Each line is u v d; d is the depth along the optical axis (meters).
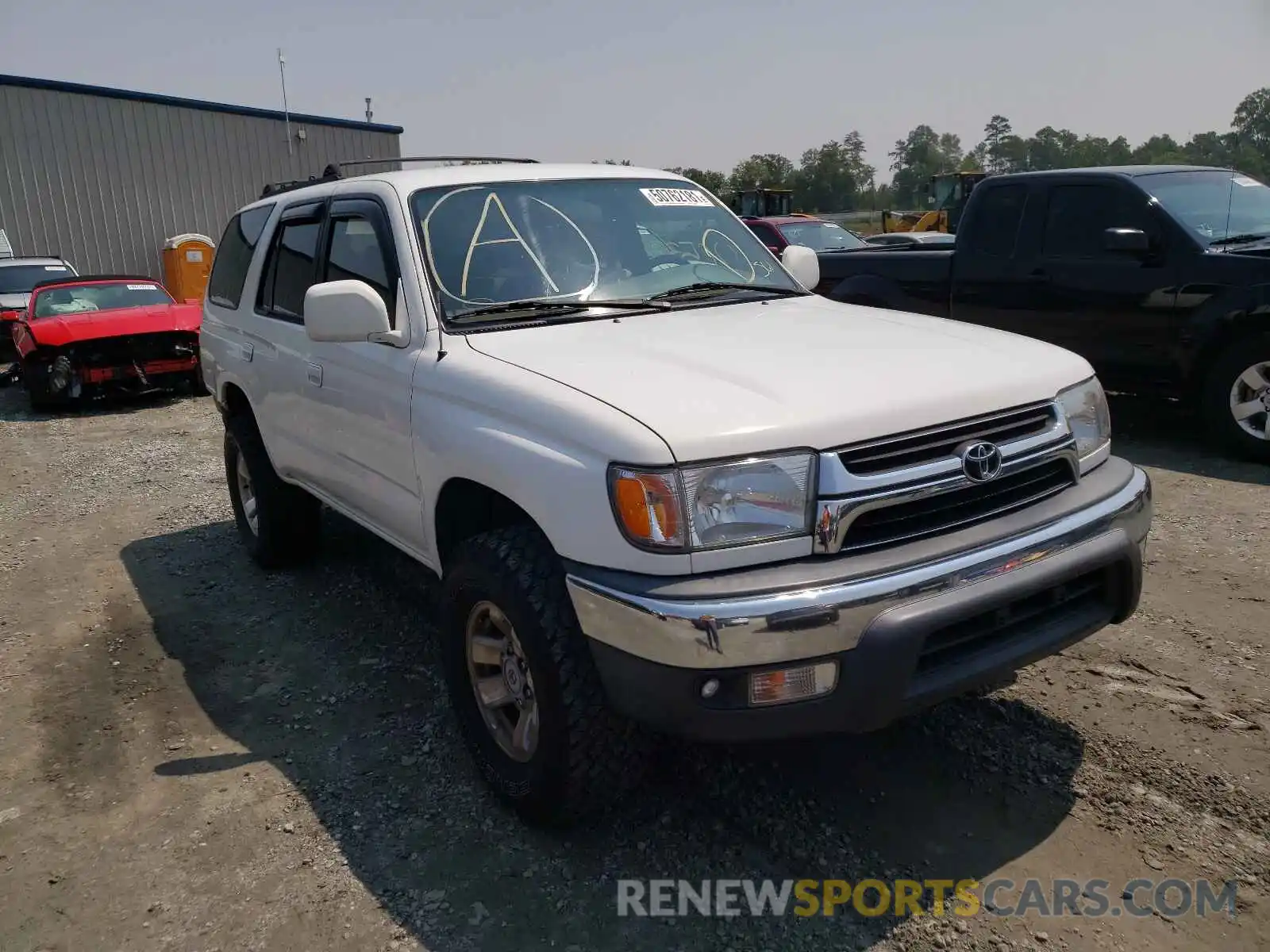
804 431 2.46
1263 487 5.90
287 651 4.33
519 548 2.83
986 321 7.80
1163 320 6.68
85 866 2.92
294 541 5.22
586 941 2.53
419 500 3.38
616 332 3.27
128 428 10.05
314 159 24.53
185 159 22.52
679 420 2.47
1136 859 2.72
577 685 2.66
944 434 2.64
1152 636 4.00
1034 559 2.61
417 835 2.99
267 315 4.66
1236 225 6.82
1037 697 3.57
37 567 5.64
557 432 2.64
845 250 9.17
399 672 4.08
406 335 3.39
